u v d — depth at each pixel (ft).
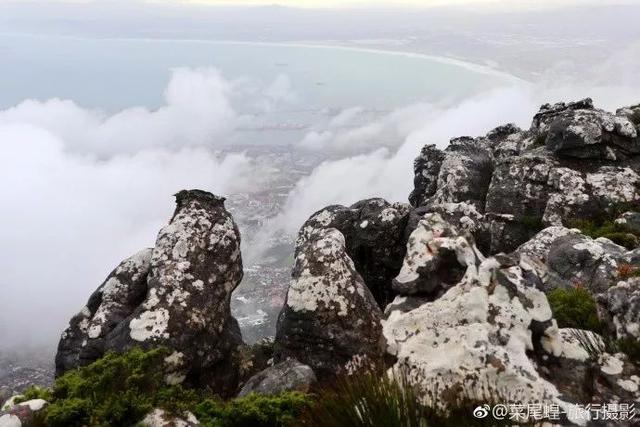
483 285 19.40
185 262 33.96
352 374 19.75
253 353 36.04
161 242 35.17
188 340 30.73
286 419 20.08
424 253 22.50
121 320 34.06
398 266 40.40
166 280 32.81
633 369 18.16
